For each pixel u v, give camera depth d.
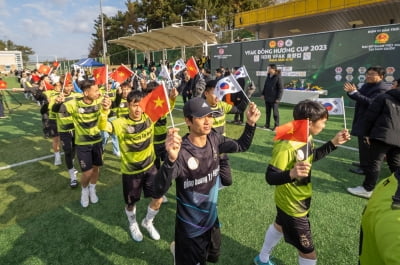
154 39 17.50
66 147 4.54
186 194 1.99
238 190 4.35
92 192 4.12
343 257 2.84
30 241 3.25
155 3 34.09
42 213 3.86
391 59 9.69
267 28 18.02
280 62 12.80
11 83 27.30
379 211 1.09
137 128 3.05
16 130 8.94
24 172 5.42
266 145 6.54
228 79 3.34
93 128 3.82
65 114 4.48
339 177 4.71
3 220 3.71
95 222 3.61
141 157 3.09
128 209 3.20
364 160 4.53
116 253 3.01
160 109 2.34
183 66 6.66
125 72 4.93
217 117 3.53
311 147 2.27
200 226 2.05
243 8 31.12
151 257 2.94
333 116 9.48
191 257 2.12
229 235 3.24
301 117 2.12
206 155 1.99
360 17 14.93
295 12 14.73
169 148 1.70
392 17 14.86
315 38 11.50
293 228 2.22
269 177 2.04
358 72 10.52
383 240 0.95
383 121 3.54
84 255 2.99
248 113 2.15
